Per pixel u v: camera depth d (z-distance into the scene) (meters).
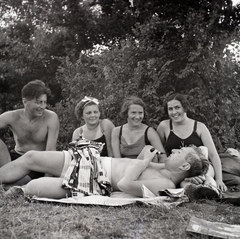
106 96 7.88
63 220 2.90
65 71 9.97
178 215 3.05
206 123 7.03
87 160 3.84
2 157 4.52
